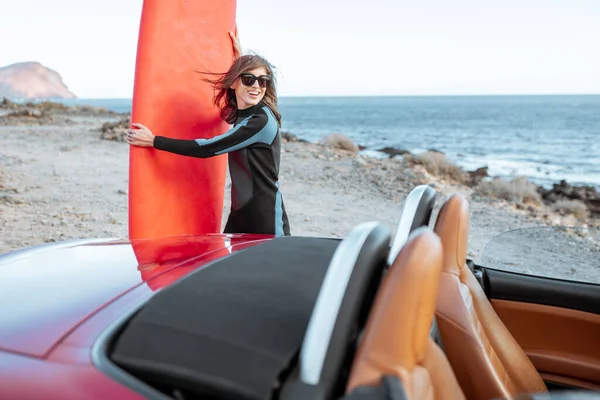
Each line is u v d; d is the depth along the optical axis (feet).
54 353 4.36
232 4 13.94
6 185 32.42
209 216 13.33
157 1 11.28
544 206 46.47
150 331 4.32
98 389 3.92
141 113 10.95
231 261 5.54
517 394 6.08
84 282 5.68
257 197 10.91
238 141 10.43
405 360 3.78
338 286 3.80
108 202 29.68
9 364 4.23
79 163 45.52
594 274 7.61
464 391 5.70
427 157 61.77
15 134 71.82
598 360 7.62
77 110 175.01
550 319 7.85
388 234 4.32
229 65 13.85
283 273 5.21
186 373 3.93
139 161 10.99
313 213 29.99
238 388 3.77
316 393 3.55
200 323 4.31
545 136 228.63
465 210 6.37
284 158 53.88
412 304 3.81
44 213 25.82
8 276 5.92
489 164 109.91
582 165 112.88
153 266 6.21
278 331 4.21
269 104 11.10
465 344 5.65
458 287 6.00
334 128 287.07
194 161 12.48
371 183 42.47
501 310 8.02
